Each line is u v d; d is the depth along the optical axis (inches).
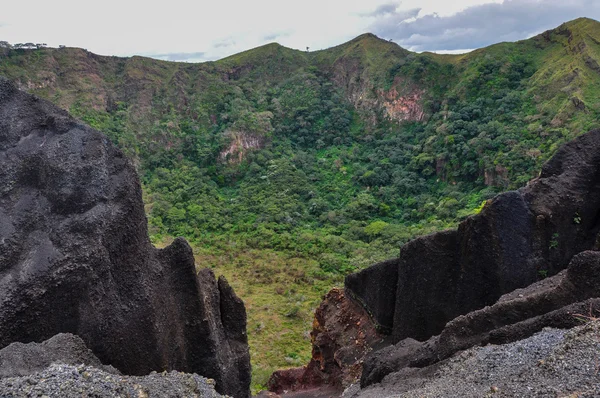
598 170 532.1
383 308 706.2
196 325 482.3
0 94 448.1
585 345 268.5
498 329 377.7
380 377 473.7
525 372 275.0
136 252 437.4
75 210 412.2
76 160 428.8
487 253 541.3
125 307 414.6
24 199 415.8
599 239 473.1
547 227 526.0
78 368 249.8
